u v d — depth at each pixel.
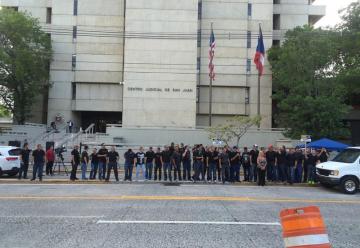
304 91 33.72
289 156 21.17
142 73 50.19
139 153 22.45
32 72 48.06
